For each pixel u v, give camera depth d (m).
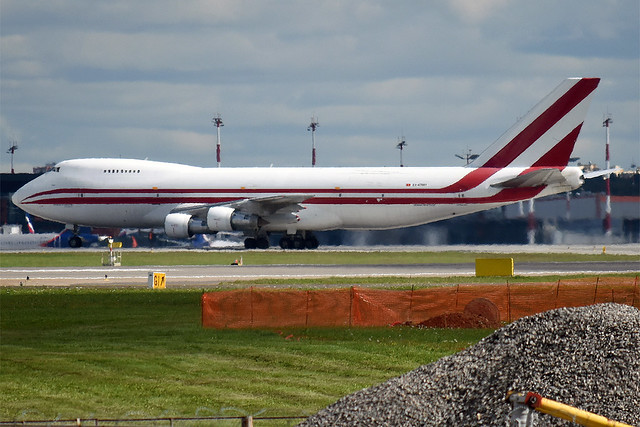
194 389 82.62
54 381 86.50
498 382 49.97
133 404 76.38
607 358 50.34
